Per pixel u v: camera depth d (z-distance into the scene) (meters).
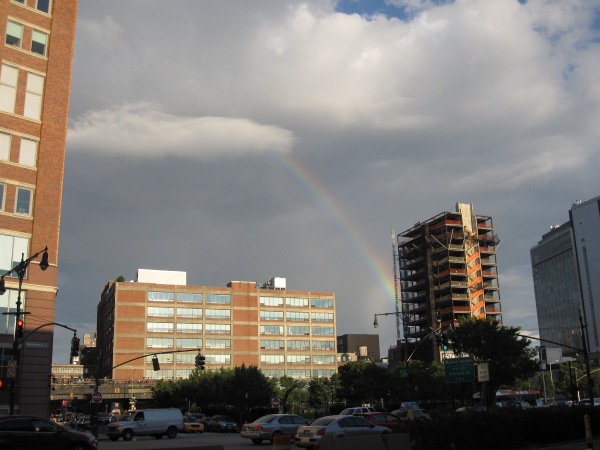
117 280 139.88
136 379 114.38
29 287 43.09
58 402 130.75
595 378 104.12
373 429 27.05
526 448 27.19
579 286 188.00
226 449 31.55
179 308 125.31
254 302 133.38
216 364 125.88
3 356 40.94
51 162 46.34
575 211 191.25
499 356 63.75
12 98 45.22
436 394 84.44
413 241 153.38
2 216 43.06
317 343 137.62
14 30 46.25
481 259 151.50
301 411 118.62
